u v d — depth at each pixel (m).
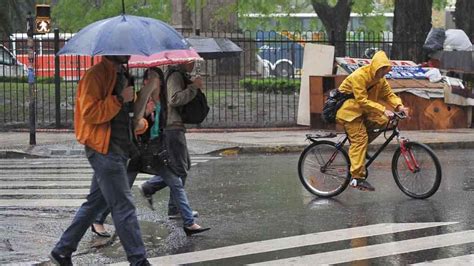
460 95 24.52
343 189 13.19
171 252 9.73
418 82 24.45
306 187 13.52
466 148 21.12
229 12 33.44
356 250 9.59
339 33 37.25
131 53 7.92
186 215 10.62
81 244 10.15
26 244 10.12
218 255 9.50
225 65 31.39
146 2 43.91
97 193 8.63
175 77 10.89
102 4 42.88
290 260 9.16
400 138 13.12
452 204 12.48
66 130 25.12
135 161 10.32
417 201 12.79
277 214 11.98
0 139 22.91
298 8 41.03
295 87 29.19
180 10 34.09
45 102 28.42
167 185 10.84
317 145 13.35
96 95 7.98
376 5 47.09
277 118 26.50
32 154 20.30
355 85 12.58
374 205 12.54
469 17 30.28
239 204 12.88
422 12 27.92
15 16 31.98
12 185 15.25
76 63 31.50
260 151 20.69
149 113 9.27
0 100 28.70
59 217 12.02
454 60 25.77
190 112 10.98
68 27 43.06
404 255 9.28
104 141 8.05
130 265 8.30
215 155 20.27
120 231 8.20
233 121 26.02
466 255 9.23
